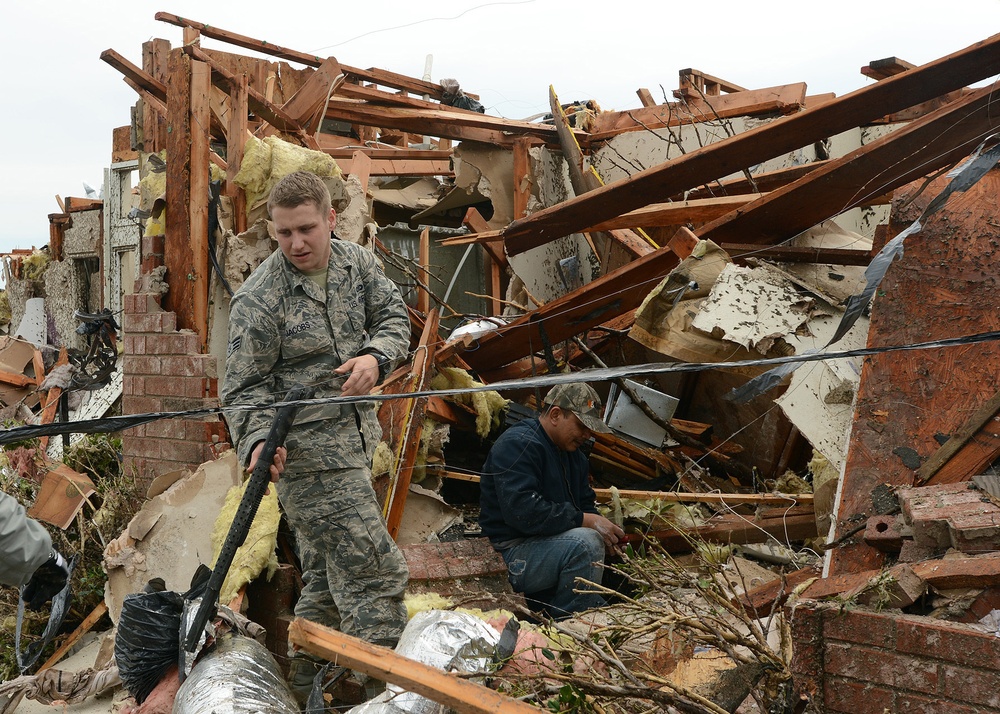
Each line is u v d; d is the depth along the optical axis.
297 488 3.11
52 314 10.44
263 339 3.08
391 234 7.73
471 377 5.04
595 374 2.06
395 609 3.15
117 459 5.26
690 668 2.61
